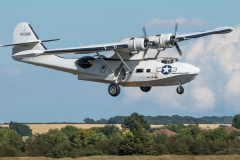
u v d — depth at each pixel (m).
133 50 63.56
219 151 60.09
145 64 64.88
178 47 66.56
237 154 58.75
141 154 60.38
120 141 62.53
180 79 62.72
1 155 60.03
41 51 58.38
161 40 63.91
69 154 59.03
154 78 63.38
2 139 67.50
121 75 67.12
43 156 60.84
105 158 56.09
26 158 55.62
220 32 71.06
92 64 69.06
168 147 61.91
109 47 61.34
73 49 60.34
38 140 67.62
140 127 63.53
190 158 55.94
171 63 63.34
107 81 68.62
